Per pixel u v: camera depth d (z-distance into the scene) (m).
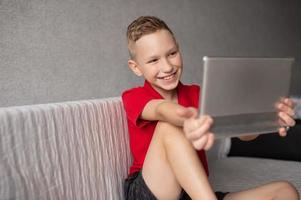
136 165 1.05
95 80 1.38
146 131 1.03
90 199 0.94
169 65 0.96
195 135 0.68
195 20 1.85
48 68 1.22
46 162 0.83
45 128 0.83
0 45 1.09
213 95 0.68
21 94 1.15
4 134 0.75
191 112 0.73
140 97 1.00
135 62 1.03
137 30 0.98
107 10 1.41
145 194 0.92
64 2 1.26
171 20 1.70
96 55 1.38
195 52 1.85
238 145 1.85
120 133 1.08
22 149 0.78
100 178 0.98
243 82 0.72
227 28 2.09
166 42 0.96
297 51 2.85
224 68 0.68
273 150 1.79
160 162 0.89
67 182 0.88
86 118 0.96
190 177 0.81
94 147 0.97
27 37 1.16
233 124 0.74
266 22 2.46
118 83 1.47
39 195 0.80
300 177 1.46
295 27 2.82
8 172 0.75
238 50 2.19
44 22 1.21
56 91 1.25
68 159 0.89
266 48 2.46
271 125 0.81
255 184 1.38
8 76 1.12
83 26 1.33
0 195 0.74
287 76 0.79
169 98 1.03
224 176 1.49
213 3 1.97
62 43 1.26
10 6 1.12
